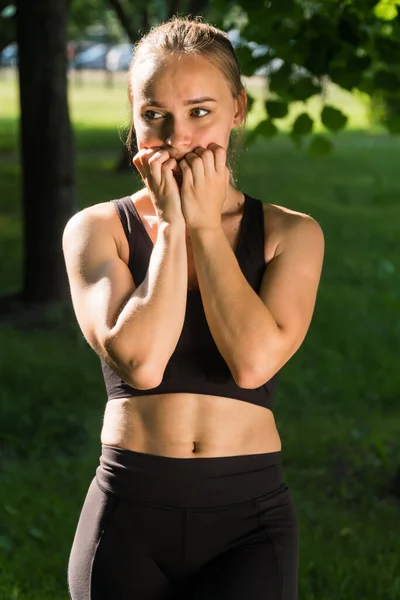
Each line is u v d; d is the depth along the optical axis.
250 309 3.41
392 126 10.97
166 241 3.42
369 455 9.72
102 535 3.50
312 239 3.66
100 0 40.38
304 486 8.97
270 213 3.70
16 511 7.96
